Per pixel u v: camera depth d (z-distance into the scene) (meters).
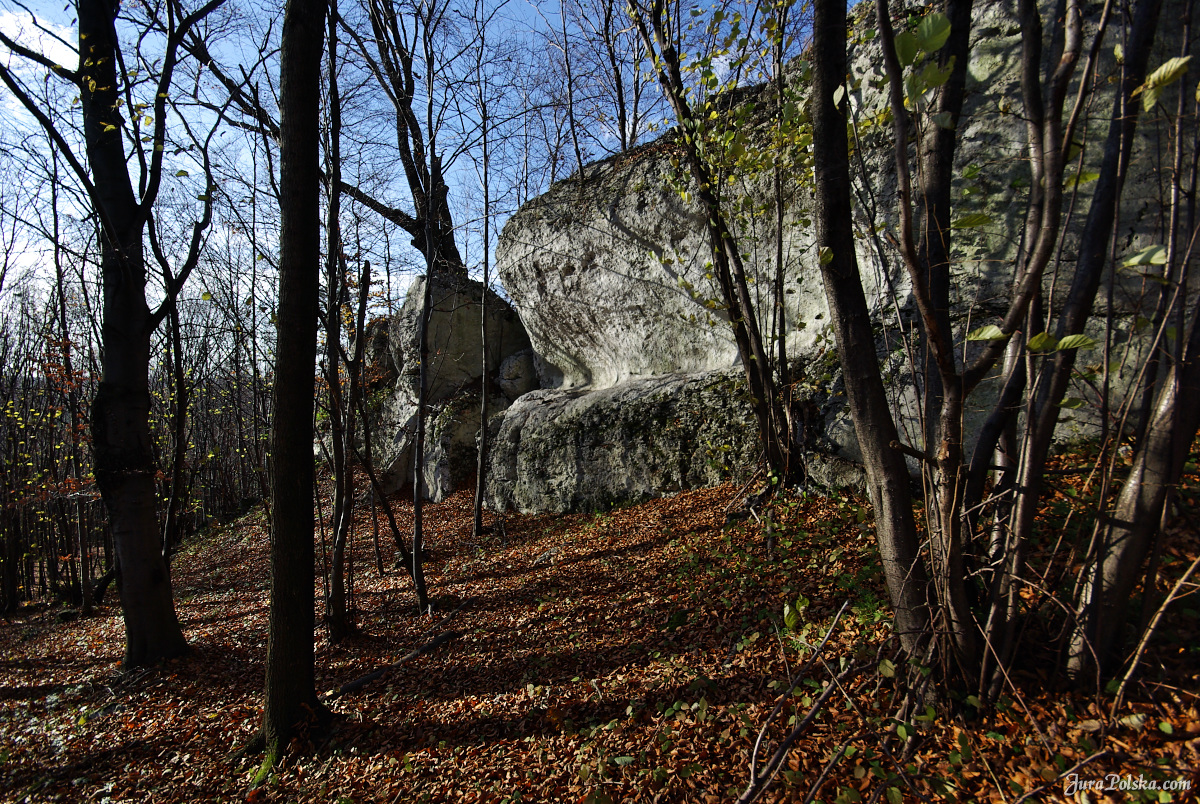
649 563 7.46
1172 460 2.87
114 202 7.39
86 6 7.23
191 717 6.12
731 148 6.62
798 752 3.40
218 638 8.29
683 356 11.44
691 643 5.21
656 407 10.54
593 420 11.48
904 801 2.92
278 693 5.10
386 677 6.30
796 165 6.96
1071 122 2.38
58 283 13.13
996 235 6.43
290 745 5.03
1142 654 2.86
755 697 4.10
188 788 4.94
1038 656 3.33
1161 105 2.91
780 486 7.56
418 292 16.64
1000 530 3.34
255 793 4.65
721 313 10.16
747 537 7.10
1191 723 2.73
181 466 8.16
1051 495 4.77
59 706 6.91
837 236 3.14
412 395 16.86
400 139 11.92
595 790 3.35
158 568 7.55
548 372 15.38
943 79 2.25
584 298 12.76
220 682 6.84
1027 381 3.38
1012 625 3.13
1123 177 2.93
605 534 9.27
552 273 13.15
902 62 2.25
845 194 3.12
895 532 3.24
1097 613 3.05
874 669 3.72
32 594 16.86
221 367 18.53
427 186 10.13
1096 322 5.59
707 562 6.83
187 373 17.95
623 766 3.77
